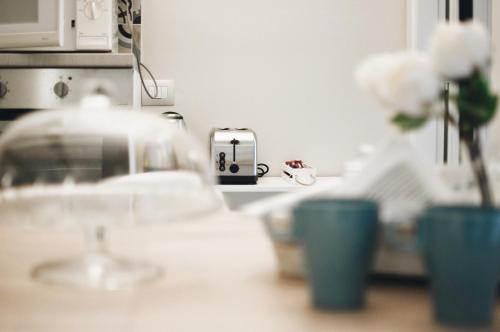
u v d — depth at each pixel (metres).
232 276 0.70
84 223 0.73
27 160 1.33
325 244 0.55
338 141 2.89
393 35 2.88
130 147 2.01
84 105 0.82
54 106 2.25
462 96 0.58
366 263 0.57
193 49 2.85
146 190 1.02
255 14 2.86
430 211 0.54
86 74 2.25
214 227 1.06
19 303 0.58
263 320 0.53
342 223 0.55
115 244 0.89
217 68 2.86
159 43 2.83
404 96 0.55
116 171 1.96
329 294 0.56
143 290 0.63
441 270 0.52
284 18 2.87
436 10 2.75
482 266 0.51
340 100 2.89
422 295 0.62
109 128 0.80
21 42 2.21
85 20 2.24
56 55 2.24
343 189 0.66
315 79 2.88
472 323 0.52
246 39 2.86
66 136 1.40
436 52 0.55
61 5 2.19
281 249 0.69
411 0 2.78
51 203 0.89
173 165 1.96
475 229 0.50
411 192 0.66
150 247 0.87
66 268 0.70
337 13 2.88
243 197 2.38
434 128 2.69
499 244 0.51
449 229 0.51
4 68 2.25
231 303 0.59
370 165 0.66
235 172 2.46
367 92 0.63
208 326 0.51
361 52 2.88
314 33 2.88
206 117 2.86
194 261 0.78
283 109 2.88
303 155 2.89
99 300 0.59
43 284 0.65
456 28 0.55
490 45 0.59
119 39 2.77
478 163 0.61
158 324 0.52
